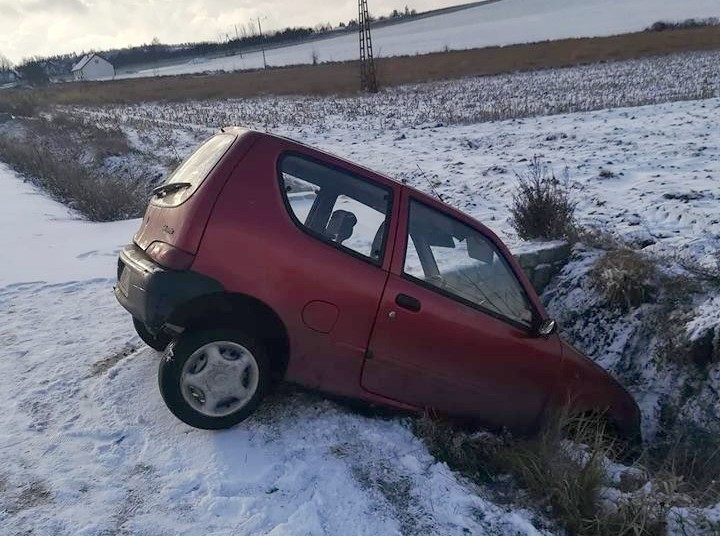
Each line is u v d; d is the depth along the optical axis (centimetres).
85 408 390
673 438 489
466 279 410
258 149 368
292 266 357
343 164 391
